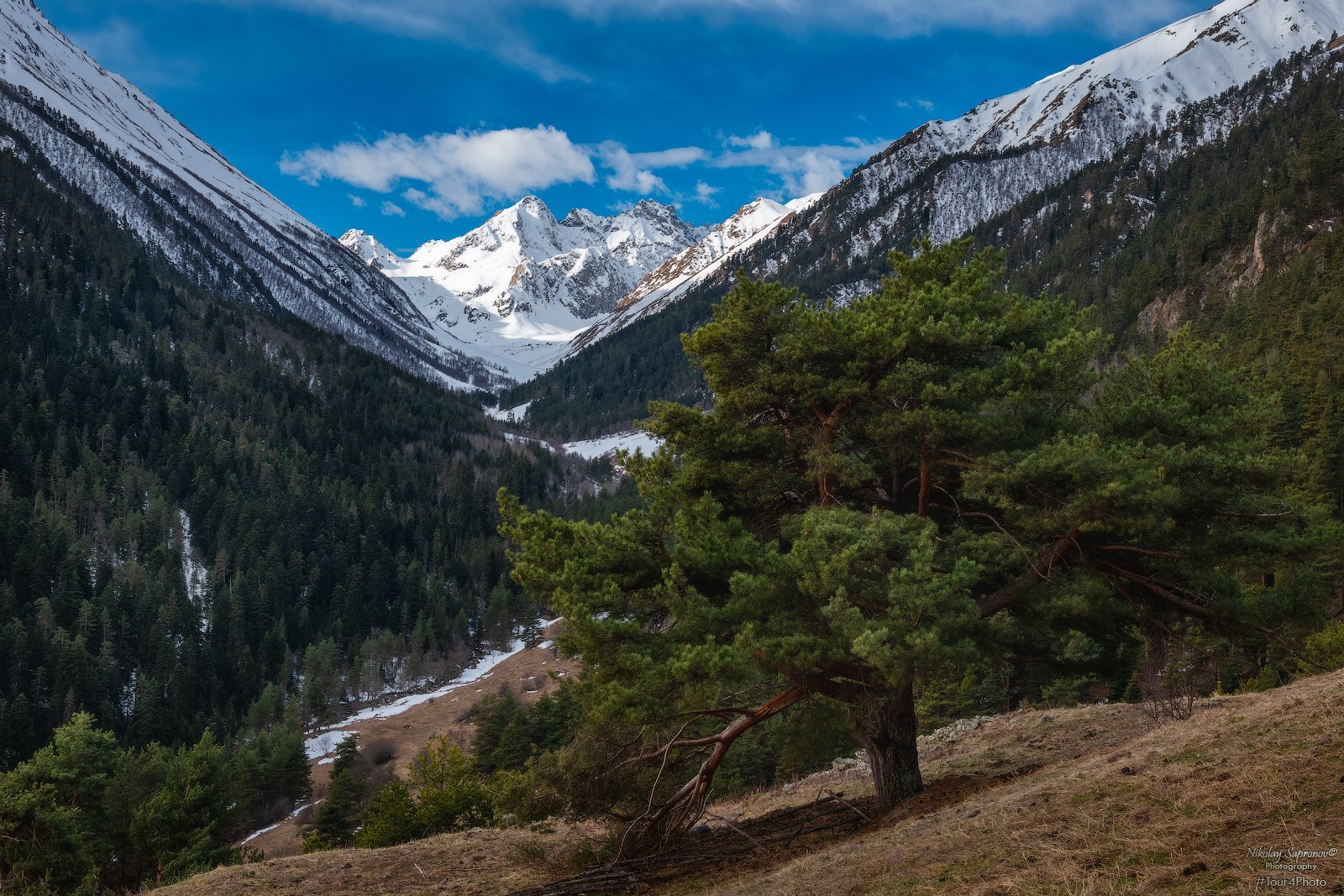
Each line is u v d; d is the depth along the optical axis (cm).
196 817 3209
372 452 19425
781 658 1234
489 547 15162
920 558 1214
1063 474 1303
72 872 2606
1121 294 14388
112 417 16588
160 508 13962
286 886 1450
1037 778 1197
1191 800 745
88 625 10562
